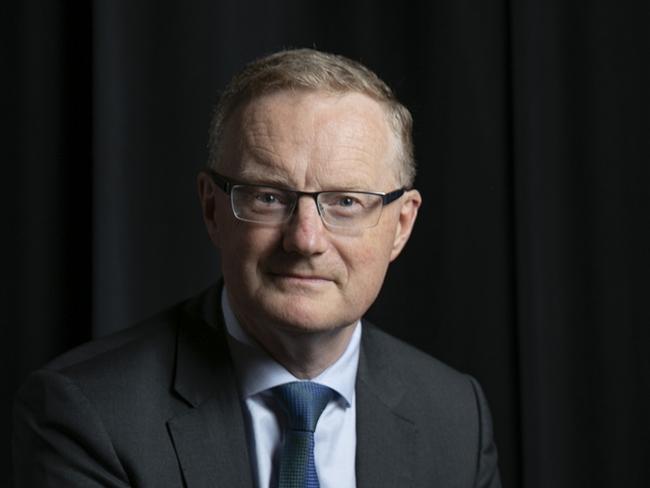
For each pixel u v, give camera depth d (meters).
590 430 2.42
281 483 1.58
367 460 1.68
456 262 2.47
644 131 2.40
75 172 2.45
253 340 1.64
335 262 1.51
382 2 2.48
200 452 1.55
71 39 2.44
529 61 2.38
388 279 2.50
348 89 1.54
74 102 2.44
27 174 2.42
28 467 1.52
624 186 2.42
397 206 1.60
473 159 2.45
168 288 2.38
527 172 2.39
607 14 2.41
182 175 2.39
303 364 1.62
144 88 2.36
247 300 1.53
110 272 2.32
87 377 1.57
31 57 2.41
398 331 2.50
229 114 1.57
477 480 1.79
